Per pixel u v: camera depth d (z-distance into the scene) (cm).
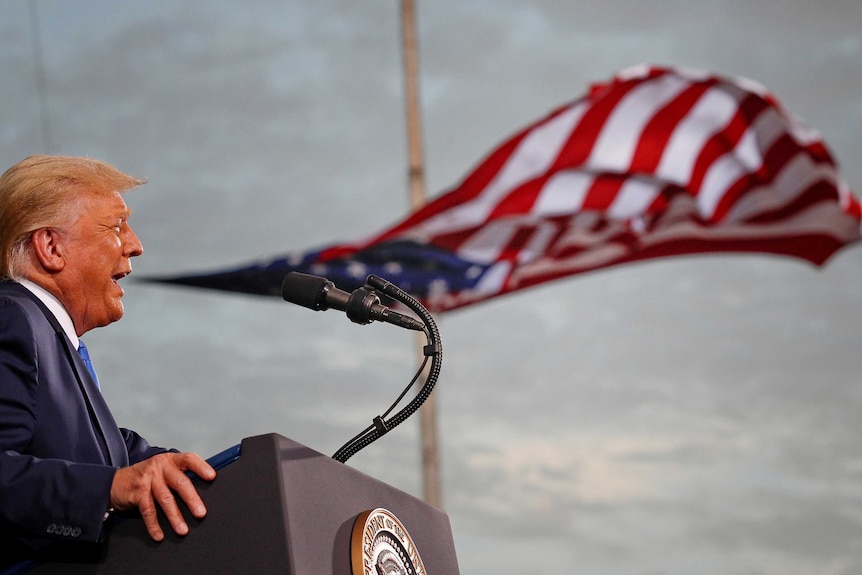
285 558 602
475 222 4094
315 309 778
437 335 795
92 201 800
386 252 4106
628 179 4059
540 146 4038
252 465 621
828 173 4006
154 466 630
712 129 3997
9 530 639
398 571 683
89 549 637
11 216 782
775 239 4194
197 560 616
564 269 4184
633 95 4003
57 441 706
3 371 698
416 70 4650
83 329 809
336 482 670
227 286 4178
